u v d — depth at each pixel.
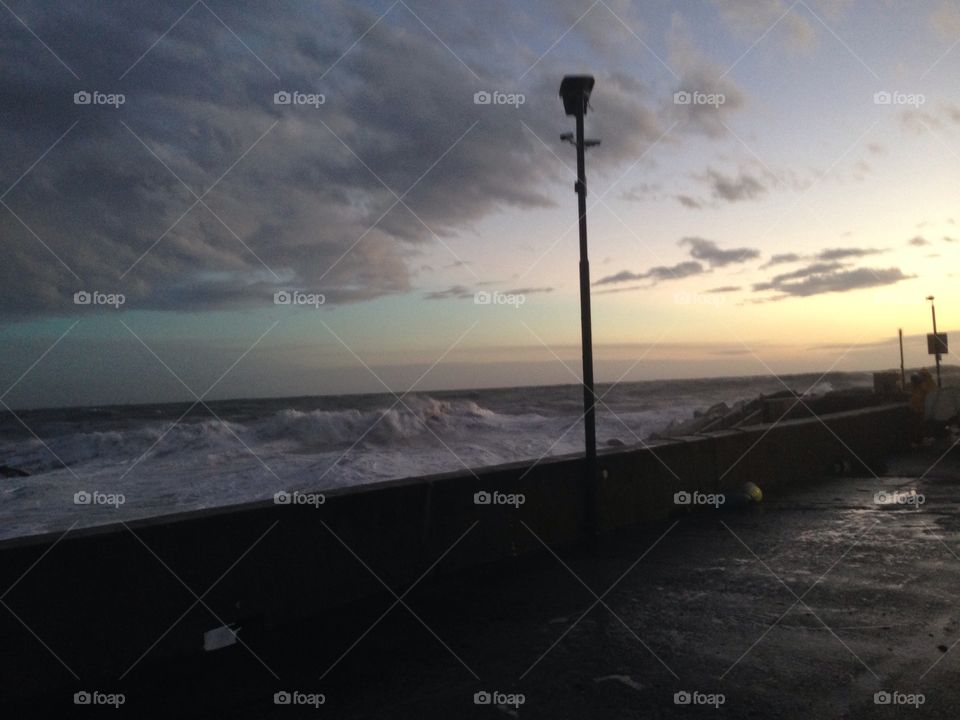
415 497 6.54
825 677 4.32
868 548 7.58
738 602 5.86
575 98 7.96
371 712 4.02
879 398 23.27
